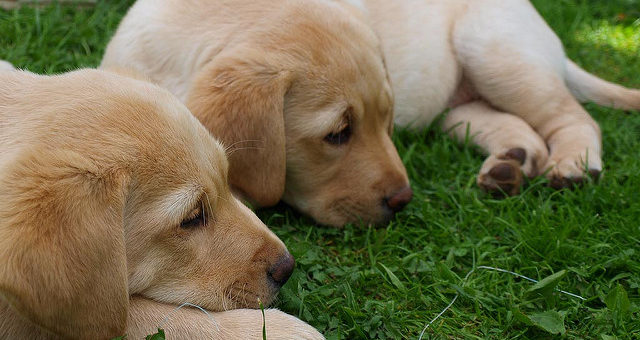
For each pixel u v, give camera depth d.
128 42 0.93
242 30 0.89
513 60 1.04
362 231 0.90
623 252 0.87
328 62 0.88
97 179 0.70
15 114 0.73
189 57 0.90
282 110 0.87
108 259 0.69
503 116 1.04
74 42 1.08
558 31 1.27
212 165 0.76
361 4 1.00
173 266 0.74
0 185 0.68
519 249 0.88
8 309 0.70
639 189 0.95
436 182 0.97
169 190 0.73
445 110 1.07
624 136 1.04
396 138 1.02
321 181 0.90
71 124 0.72
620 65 1.22
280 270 0.78
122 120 0.73
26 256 0.67
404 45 1.05
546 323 0.80
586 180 0.95
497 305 0.82
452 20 1.08
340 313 0.80
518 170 0.95
